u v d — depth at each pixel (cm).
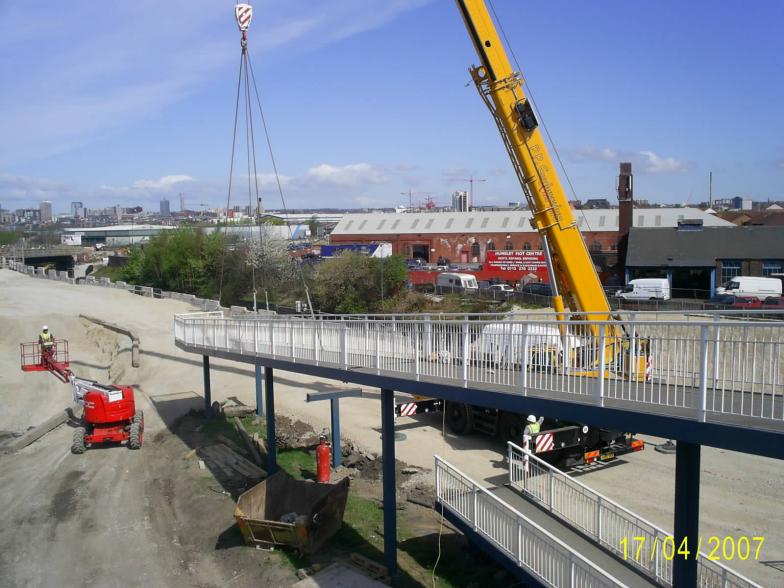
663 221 5941
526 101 1541
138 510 1606
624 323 835
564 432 1689
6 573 1316
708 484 1639
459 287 4938
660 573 955
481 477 1712
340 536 1393
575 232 1556
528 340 990
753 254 4375
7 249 12212
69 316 4044
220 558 1330
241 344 1825
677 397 874
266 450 1962
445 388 1052
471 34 1542
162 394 2730
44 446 2161
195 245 6347
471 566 1234
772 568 1201
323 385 2809
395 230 7231
